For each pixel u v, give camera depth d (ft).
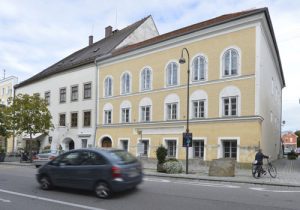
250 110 82.53
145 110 107.65
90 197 36.88
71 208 31.32
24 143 158.30
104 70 123.13
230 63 87.71
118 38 139.23
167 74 102.17
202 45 93.91
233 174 64.69
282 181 56.34
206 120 89.81
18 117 110.11
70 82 137.59
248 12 84.58
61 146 136.98
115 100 117.70
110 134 117.91
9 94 186.19
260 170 63.10
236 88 85.66
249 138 81.30
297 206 33.19
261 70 84.43
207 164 87.92
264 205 33.37
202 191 42.32
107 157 37.58
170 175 64.49
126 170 37.37
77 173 38.60
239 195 39.50
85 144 127.95
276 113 134.00
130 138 110.32
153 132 103.50
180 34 98.22
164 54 103.35
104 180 36.50
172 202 34.32
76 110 133.08
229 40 88.12
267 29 90.68
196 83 94.07
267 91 97.19
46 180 41.34
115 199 35.86
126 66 115.03
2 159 111.55
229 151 85.35
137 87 110.52
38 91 157.17
